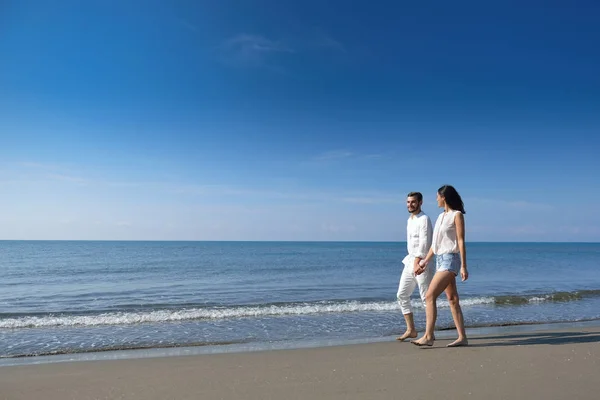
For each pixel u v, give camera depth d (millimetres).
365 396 3412
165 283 19578
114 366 4695
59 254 57719
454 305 5504
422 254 5680
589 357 4719
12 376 4277
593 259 49594
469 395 3391
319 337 7094
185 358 5129
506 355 4848
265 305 11336
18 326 8297
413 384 3740
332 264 36125
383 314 9633
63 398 3541
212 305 12055
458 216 5258
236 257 51281
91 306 12164
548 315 9617
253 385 3812
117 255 55719
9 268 30438
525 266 33656
